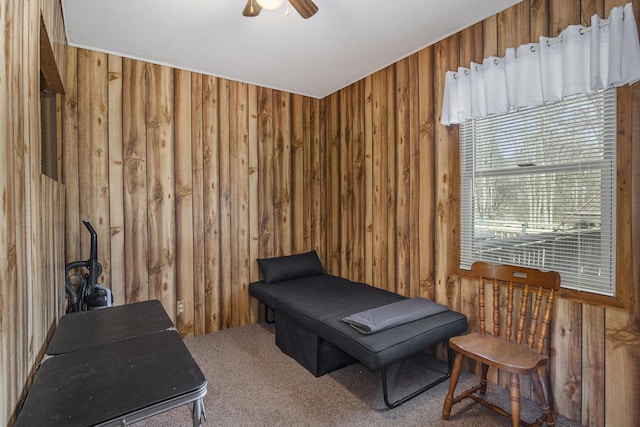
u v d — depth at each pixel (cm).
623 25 167
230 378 242
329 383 235
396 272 308
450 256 260
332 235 391
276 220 372
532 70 202
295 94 384
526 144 215
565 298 196
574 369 192
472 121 246
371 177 334
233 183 342
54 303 179
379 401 213
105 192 277
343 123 370
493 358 176
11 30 99
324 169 402
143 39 258
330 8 219
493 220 235
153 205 298
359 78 342
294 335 271
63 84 235
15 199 102
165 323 169
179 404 103
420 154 282
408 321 226
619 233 175
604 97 181
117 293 282
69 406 96
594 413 184
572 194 195
